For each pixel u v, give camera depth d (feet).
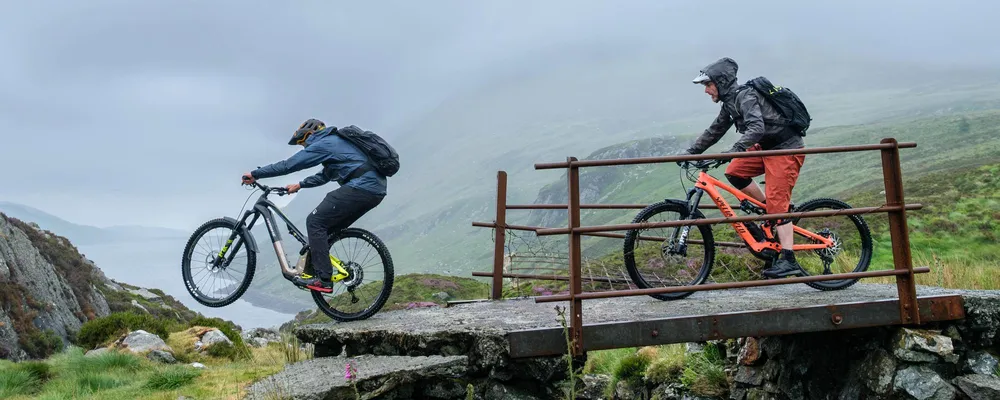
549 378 16.69
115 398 24.50
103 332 49.26
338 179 20.10
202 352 46.96
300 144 20.94
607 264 34.14
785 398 20.21
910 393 16.52
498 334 16.35
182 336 50.26
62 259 160.66
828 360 19.15
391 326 18.51
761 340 21.49
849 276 16.61
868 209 16.93
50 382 30.73
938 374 16.66
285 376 17.66
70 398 26.35
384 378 16.01
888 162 16.98
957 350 17.24
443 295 69.36
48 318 124.88
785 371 20.29
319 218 19.47
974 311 17.24
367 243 20.38
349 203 19.38
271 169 19.60
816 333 19.44
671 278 21.98
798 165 19.70
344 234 20.20
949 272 30.76
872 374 17.51
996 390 15.90
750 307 17.83
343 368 17.19
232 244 20.74
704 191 20.25
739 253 34.55
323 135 20.10
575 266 16.02
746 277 30.83
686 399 23.18
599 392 29.37
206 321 59.67
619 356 32.76
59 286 143.23
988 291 18.85
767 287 22.62
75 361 32.68
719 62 19.98
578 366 16.96
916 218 70.69
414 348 17.58
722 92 19.80
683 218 20.12
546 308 21.16
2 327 109.91
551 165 16.11
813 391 19.33
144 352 43.42
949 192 80.94
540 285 47.65
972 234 61.93
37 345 114.11
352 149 19.75
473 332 16.84
